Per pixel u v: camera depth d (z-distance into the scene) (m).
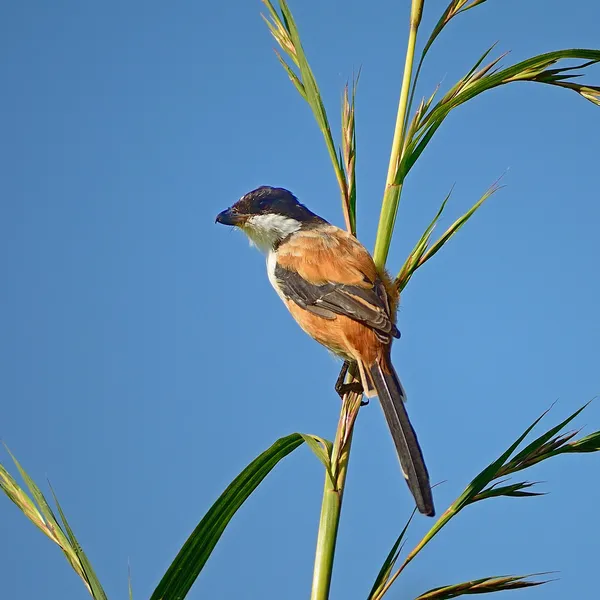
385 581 4.82
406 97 6.01
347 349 7.16
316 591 4.97
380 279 7.29
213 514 4.82
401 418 6.26
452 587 4.75
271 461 5.07
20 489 4.95
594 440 5.06
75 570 4.71
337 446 5.28
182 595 4.69
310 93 6.11
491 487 5.04
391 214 6.25
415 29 6.00
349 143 6.24
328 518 5.09
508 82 6.20
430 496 5.36
